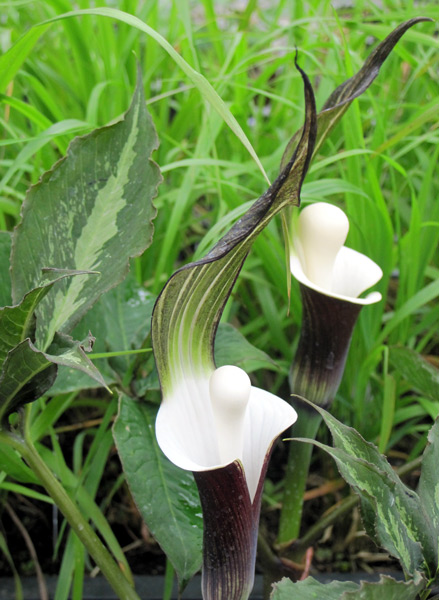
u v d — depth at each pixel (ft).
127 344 1.99
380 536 1.40
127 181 1.62
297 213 1.65
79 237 1.61
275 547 1.97
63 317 1.58
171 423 1.37
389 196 2.75
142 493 1.66
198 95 2.57
